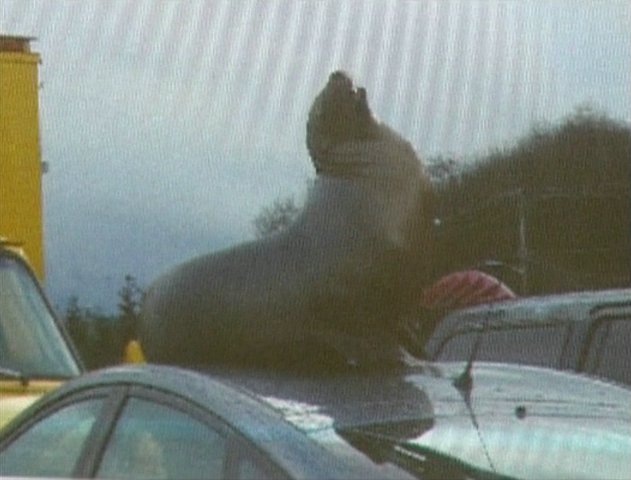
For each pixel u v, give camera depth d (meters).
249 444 4.79
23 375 7.90
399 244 5.46
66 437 5.45
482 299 7.45
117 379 5.34
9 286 7.94
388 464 4.70
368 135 5.52
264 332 5.44
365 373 5.45
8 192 6.92
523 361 7.91
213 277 5.48
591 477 4.93
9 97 6.21
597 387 5.57
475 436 4.96
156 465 5.07
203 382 5.08
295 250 5.46
